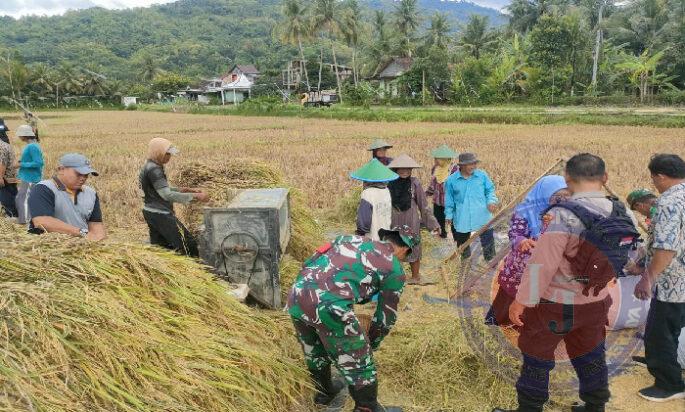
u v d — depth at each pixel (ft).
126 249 11.08
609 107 147.84
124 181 38.24
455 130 89.25
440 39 230.68
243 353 10.47
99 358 8.45
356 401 10.48
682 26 160.97
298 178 39.06
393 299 10.33
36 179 22.27
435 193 23.71
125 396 8.14
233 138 80.84
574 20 167.02
